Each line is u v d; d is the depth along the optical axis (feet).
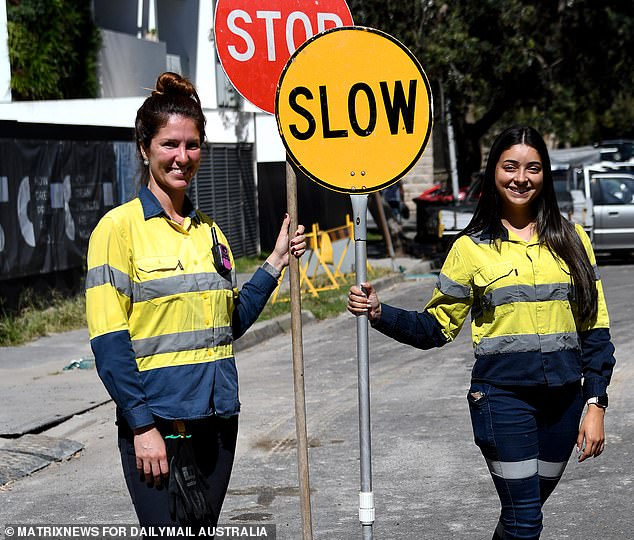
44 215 146.10
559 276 40.98
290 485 67.62
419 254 238.07
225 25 48.75
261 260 233.55
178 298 36.17
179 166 36.86
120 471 72.74
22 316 138.10
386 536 57.26
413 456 73.92
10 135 138.21
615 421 81.61
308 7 49.62
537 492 41.32
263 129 240.32
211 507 36.88
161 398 35.91
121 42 226.58
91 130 161.38
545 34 237.66
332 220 300.40
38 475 72.43
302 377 42.96
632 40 241.55
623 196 214.90
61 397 95.45
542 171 41.24
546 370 40.65
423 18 214.90
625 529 57.31
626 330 126.72
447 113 240.94
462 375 103.65
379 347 125.59
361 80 41.29
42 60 201.98
